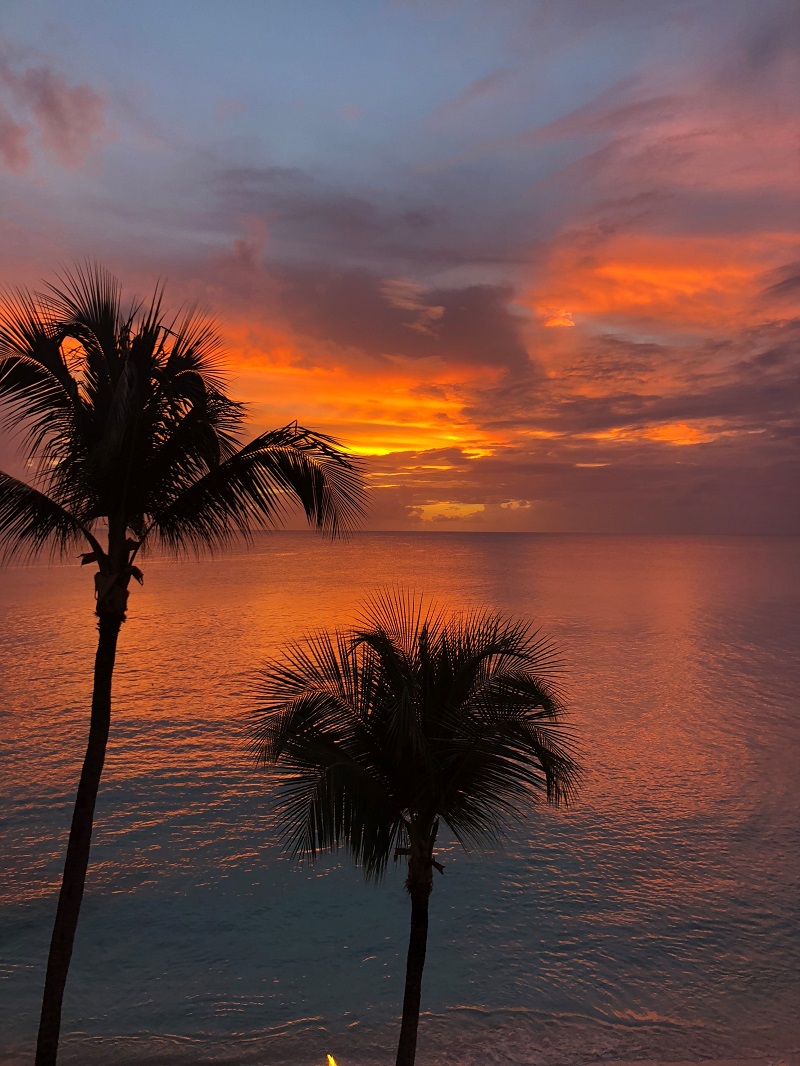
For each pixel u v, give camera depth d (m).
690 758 35.75
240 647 62.03
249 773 32.44
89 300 9.68
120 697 45.31
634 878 24.08
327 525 10.12
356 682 10.06
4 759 33.84
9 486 9.46
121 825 27.20
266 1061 15.69
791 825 28.12
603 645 67.31
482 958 19.69
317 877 23.75
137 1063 15.48
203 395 9.41
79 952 19.42
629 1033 16.80
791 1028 16.95
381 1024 17.05
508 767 9.81
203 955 19.50
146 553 10.55
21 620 77.81
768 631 76.19
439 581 133.12
